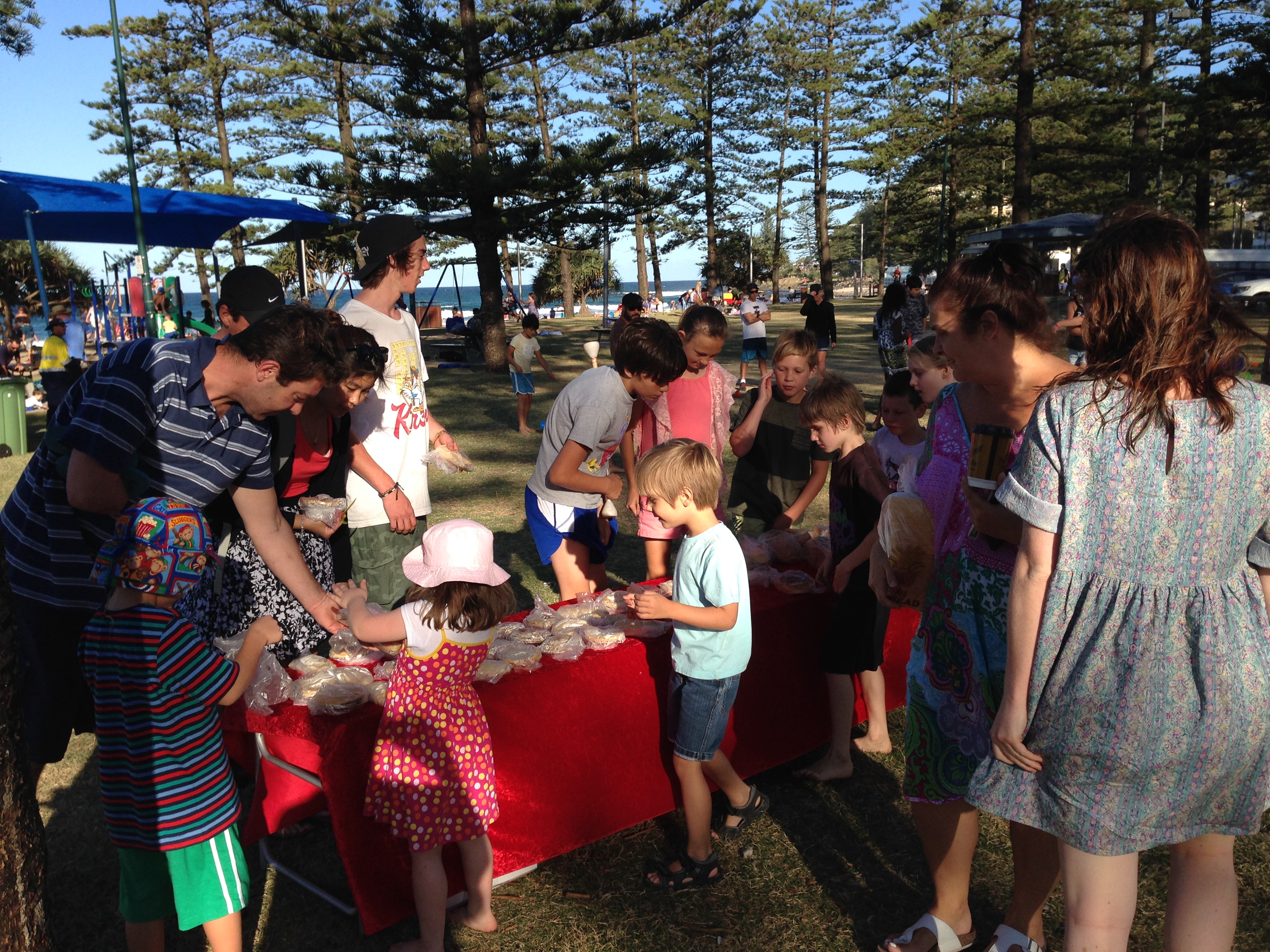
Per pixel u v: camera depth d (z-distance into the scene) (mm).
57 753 2531
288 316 2344
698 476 2488
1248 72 22172
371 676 2514
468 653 2219
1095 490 1533
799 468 3824
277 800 2598
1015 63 24266
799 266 70938
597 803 2682
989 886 2590
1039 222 22016
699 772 2582
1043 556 1588
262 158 29922
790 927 2441
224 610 2887
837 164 43719
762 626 2996
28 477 2443
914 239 47656
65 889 2633
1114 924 1611
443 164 15625
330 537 3244
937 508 2127
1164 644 1511
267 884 2678
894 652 3527
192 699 1979
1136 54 27438
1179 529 1499
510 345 10242
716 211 45500
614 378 3301
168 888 2088
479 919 2404
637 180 19422
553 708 2549
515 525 6512
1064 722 1585
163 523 1960
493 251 16828
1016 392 1946
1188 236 1510
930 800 2145
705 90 40344
